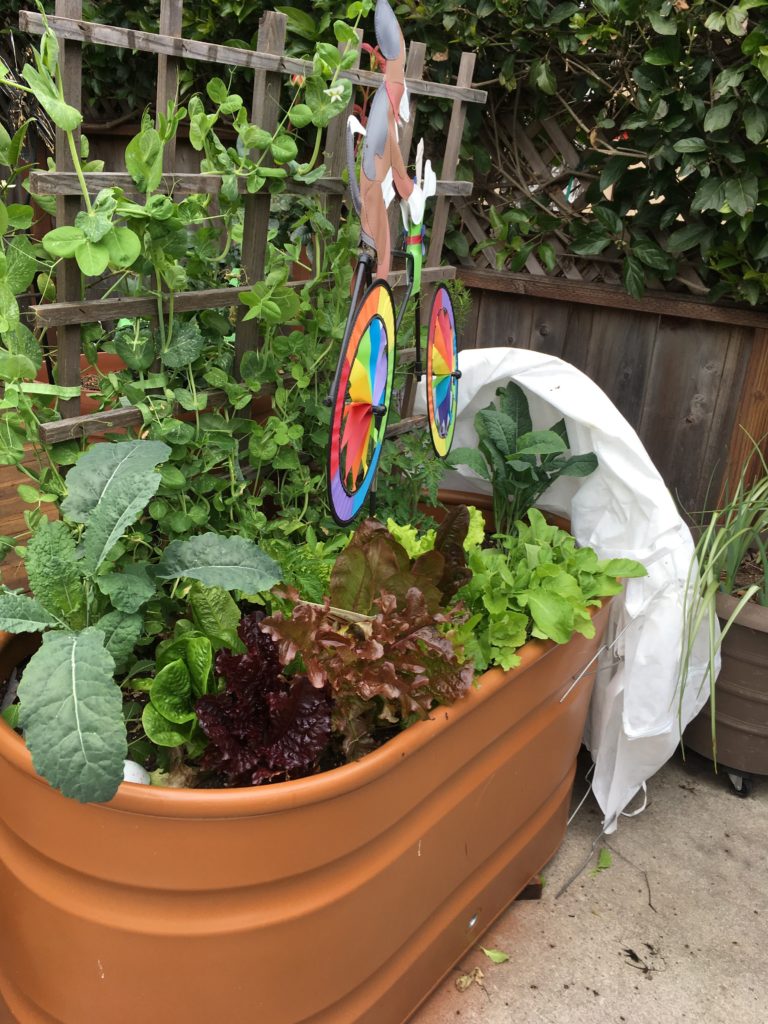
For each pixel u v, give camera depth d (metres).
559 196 2.56
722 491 2.58
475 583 1.57
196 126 1.45
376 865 1.34
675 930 1.89
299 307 1.59
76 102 1.24
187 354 1.46
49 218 2.84
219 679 1.41
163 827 1.12
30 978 1.34
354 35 1.45
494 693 1.48
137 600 1.31
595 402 2.02
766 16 2.12
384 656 1.32
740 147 2.20
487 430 2.07
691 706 2.10
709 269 2.43
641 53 2.31
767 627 2.06
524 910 1.93
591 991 1.73
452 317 1.84
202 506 1.61
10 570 1.86
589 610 1.75
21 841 1.28
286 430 1.62
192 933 1.19
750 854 2.12
